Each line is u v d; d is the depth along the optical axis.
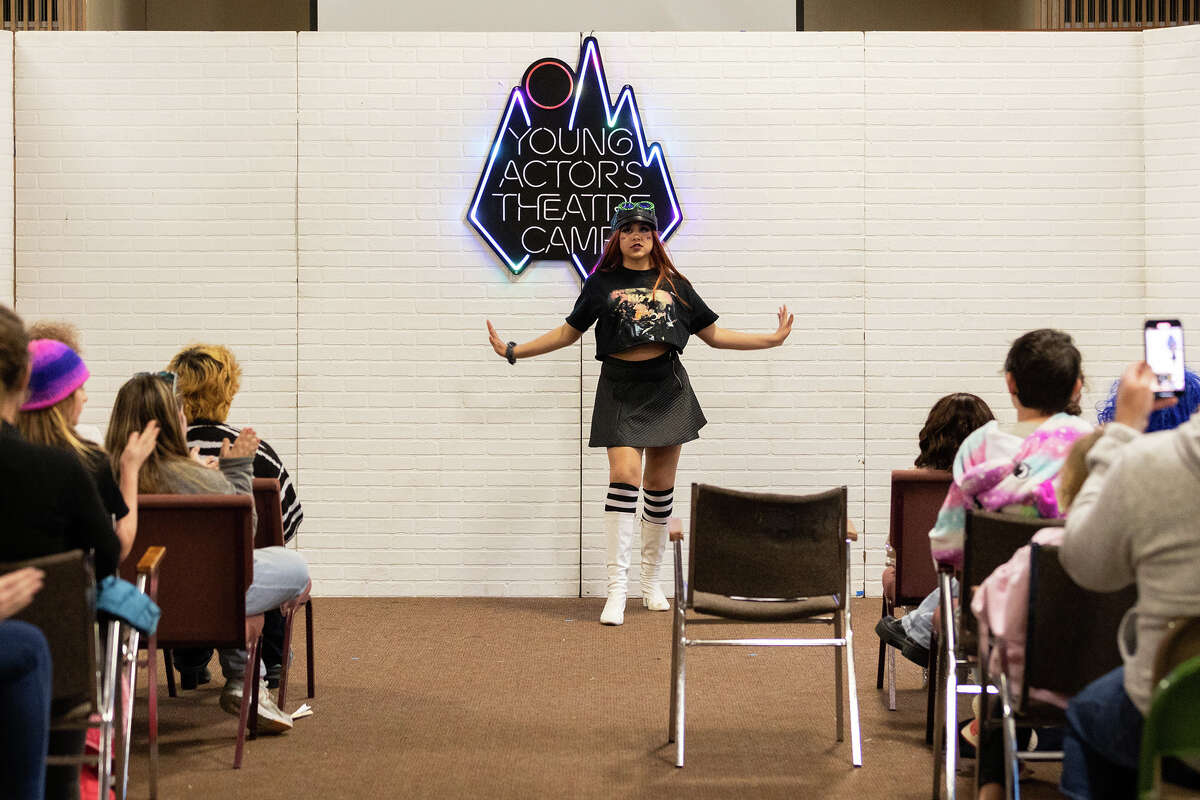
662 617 6.06
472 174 6.60
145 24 8.56
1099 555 2.32
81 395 3.15
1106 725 2.35
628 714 4.32
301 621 5.94
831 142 6.59
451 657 5.19
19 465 2.68
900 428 6.61
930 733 4.02
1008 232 6.59
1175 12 7.39
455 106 6.59
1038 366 3.32
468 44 6.59
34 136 6.55
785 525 3.70
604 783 3.57
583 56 6.59
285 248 6.58
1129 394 2.48
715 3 7.45
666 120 6.61
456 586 6.61
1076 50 6.57
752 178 6.61
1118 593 2.63
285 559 4.00
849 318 6.60
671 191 6.59
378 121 6.59
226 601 3.55
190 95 6.57
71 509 2.75
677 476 6.63
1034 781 3.58
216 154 6.57
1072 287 6.59
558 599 6.56
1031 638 2.68
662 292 5.95
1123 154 6.58
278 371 6.58
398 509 6.59
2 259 6.53
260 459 4.57
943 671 3.48
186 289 6.57
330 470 6.59
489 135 6.61
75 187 6.56
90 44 6.55
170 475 3.73
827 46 6.59
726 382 6.62
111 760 3.14
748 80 6.61
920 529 4.22
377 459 6.59
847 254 6.60
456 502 6.61
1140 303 6.59
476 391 6.59
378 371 6.59
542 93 6.60
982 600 2.86
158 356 6.57
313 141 6.57
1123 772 2.47
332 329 6.58
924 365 6.61
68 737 2.80
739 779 3.61
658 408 5.98
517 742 3.98
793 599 3.78
